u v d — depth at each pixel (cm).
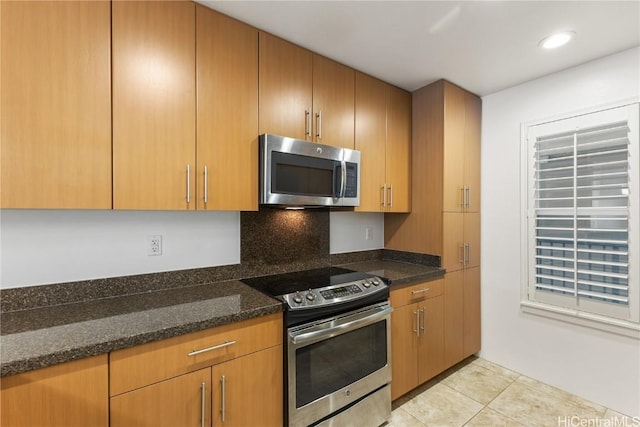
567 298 217
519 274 243
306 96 187
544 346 229
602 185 198
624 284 192
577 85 210
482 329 268
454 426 186
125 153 128
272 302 145
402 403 209
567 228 214
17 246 132
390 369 189
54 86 114
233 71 158
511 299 248
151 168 135
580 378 212
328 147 188
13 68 107
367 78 222
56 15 114
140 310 133
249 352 136
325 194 187
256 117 166
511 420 191
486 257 264
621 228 192
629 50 188
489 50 191
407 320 208
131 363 108
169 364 115
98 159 123
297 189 174
